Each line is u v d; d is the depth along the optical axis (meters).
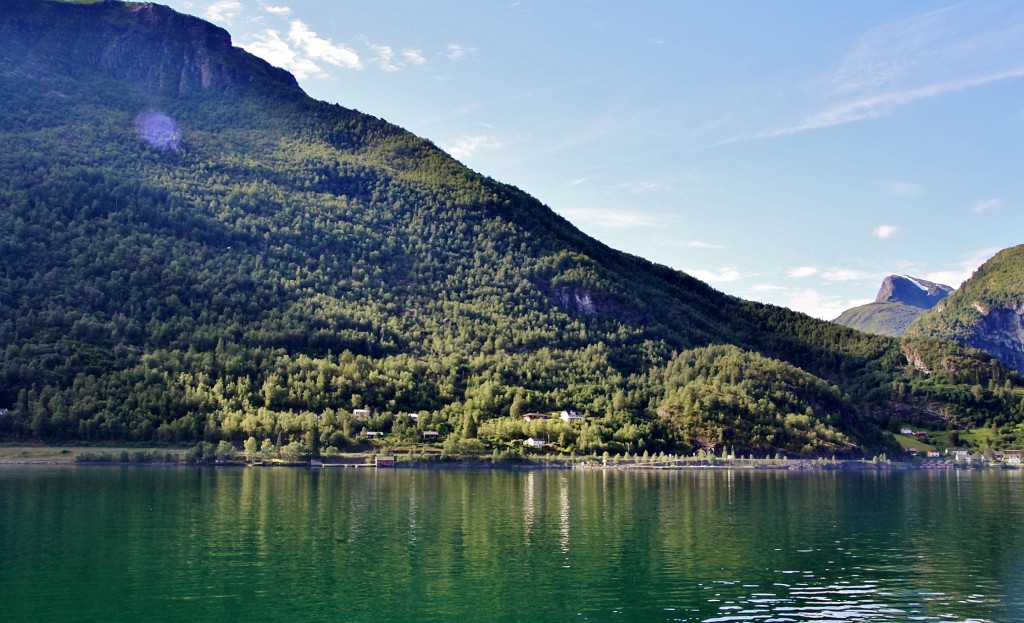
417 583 97.38
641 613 86.81
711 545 122.31
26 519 135.75
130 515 141.25
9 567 102.44
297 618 83.94
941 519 153.75
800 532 135.50
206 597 90.50
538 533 130.12
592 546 120.12
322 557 110.06
